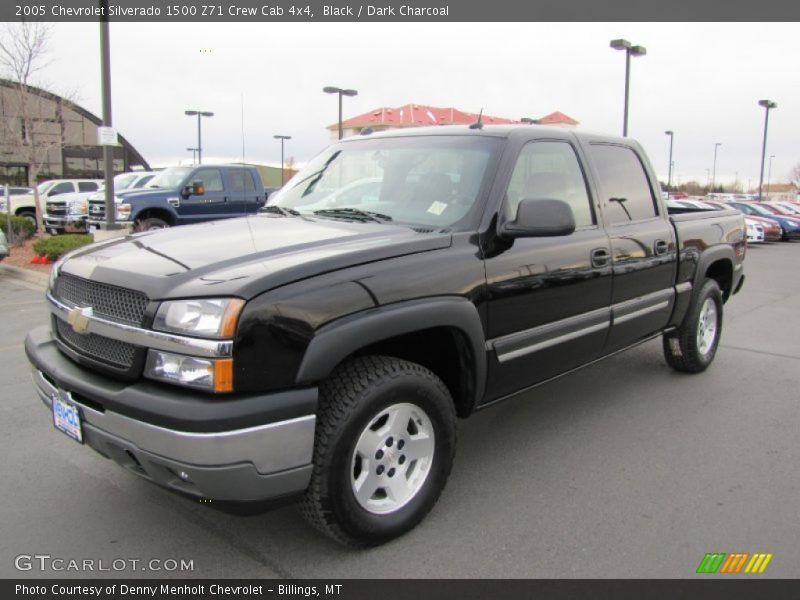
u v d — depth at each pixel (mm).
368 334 2666
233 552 2926
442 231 3219
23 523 3160
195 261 2738
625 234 4273
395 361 2887
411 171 3742
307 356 2508
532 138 3775
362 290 2699
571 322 3805
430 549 2947
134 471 2682
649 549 2949
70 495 3430
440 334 3176
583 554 2908
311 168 4383
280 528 3131
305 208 3953
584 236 3918
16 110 16281
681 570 2793
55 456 3893
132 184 16453
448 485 3566
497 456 3953
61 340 3090
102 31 11336
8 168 28641
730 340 7074
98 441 2680
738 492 3498
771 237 23438
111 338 2662
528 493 3477
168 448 2396
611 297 4137
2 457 3875
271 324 2443
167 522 3176
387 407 2816
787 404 4902
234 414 2363
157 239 3244
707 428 4414
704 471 3754
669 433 4324
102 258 2980
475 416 4637
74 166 34125
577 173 4082
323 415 2662
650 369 5820
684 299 5066
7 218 14711
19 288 10039
